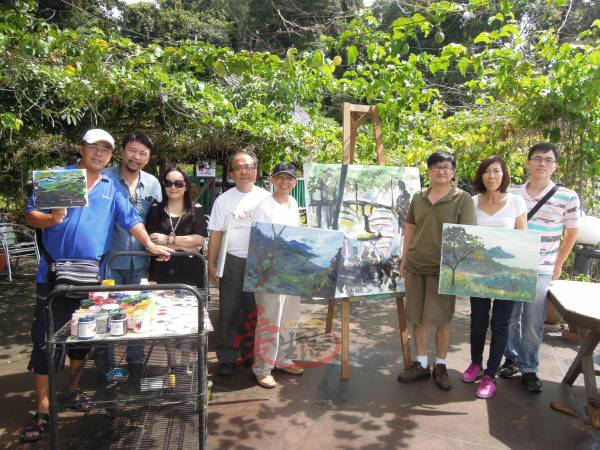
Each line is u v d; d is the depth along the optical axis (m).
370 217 3.53
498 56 3.80
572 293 3.04
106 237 2.67
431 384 3.33
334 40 3.91
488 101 5.68
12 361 3.68
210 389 3.01
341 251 3.10
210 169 7.14
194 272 3.19
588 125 4.00
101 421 2.64
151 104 5.08
